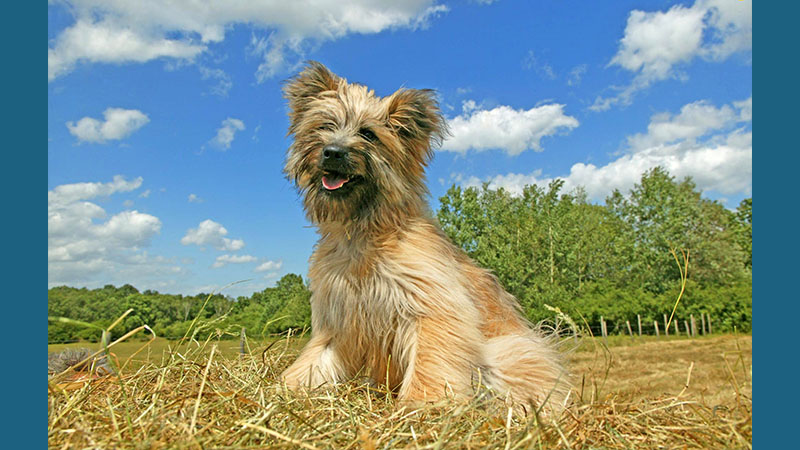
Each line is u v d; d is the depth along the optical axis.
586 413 0.43
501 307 0.78
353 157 0.68
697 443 0.41
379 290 0.66
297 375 0.67
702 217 7.72
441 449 0.36
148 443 0.35
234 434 0.37
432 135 0.81
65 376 0.59
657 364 2.47
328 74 0.81
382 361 0.68
